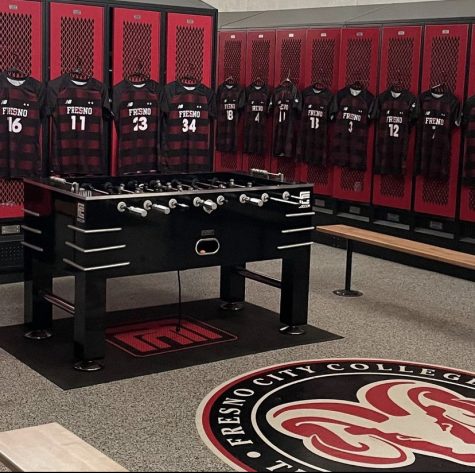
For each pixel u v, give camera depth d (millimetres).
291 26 9641
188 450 3980
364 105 8836
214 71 7852
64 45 7059
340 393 4805
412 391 4863
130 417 4359
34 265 5562
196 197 5254
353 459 3936
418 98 8305
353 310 6664
